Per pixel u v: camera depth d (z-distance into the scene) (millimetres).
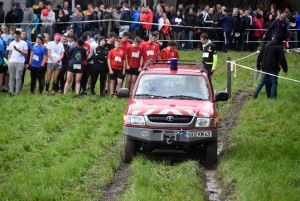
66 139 21797
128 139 18828
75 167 17969
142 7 40562
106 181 17062
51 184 16656
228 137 22281
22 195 15703
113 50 28875
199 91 19875
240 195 15086
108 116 25984
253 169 16953
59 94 29891
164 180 16531
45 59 30359
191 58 39750
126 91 20172
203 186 16562
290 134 21500
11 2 46375
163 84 20109
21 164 19531
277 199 14414
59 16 41688
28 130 23875
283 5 51750
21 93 30844
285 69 26922
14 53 30281
